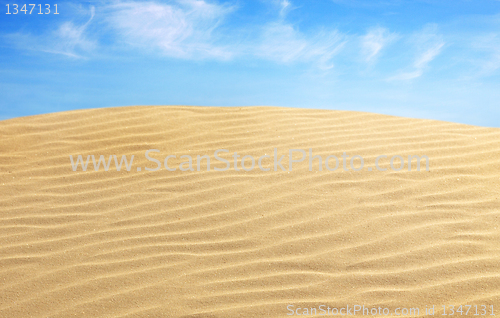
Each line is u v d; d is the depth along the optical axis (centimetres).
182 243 258
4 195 309
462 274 226
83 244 259
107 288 224
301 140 392
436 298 213
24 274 235
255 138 399
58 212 290
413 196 296
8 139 391
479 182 311
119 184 324
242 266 238
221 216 282
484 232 257
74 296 220
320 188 309
